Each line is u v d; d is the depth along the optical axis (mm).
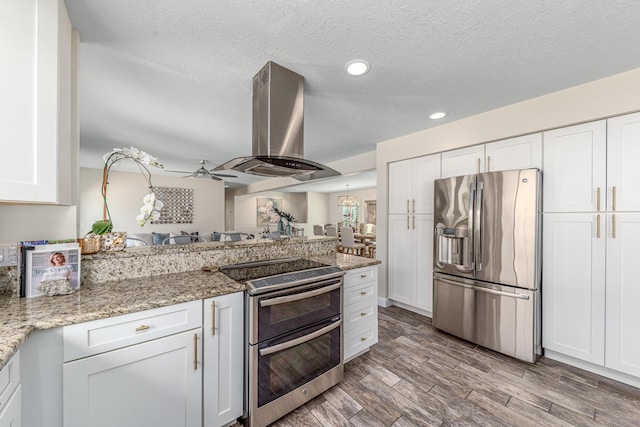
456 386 1867
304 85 2023
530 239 2143
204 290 1366
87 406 1050
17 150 970
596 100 1942
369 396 1762
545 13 1294
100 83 2004
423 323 2973
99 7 1248
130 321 1137
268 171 2102
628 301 1837
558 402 1701
